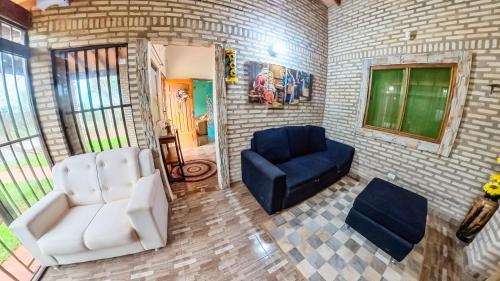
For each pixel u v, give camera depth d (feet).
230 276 4.81
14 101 5.61
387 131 8.76
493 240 4.61
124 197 6.22
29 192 8.23
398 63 7.86
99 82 6.44
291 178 7.24
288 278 4.77
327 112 11.66
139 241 5.15
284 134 9.09
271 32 8.50
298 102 10.30
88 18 5.98
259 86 8.55
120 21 6.12
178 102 15.16
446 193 7.07
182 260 5.25
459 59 6.25
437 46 6.75
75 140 6.69
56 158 6.48
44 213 4.74
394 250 5.17
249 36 7.91
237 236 6.08
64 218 5.23
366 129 9.48
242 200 7.95
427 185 7.57
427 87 7.38
